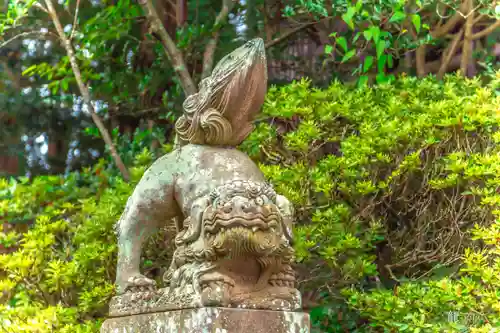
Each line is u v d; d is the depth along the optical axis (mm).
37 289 4332
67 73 5320
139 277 2912
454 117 3967
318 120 4160
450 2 4789
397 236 4148
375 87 4469
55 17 5074
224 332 2535
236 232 2535
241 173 2943
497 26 4938
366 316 3928
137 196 2994
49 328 3965
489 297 3445
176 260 2805
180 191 2949
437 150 4016
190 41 5105
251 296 2633
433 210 4125
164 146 4672
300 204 3943
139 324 2781
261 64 2994
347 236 3816
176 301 2664
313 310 4297
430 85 4414
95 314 4277
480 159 3828
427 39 4738
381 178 4137
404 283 3832
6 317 4078
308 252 3822
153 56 5617
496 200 3664
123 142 5516
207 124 2980
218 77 2992
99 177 4965
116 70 5582
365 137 4008
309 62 5586
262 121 4539
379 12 4543
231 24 5594
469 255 3625
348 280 3947
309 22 5219
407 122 4008
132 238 2967
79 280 4145
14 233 4547
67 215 4793
